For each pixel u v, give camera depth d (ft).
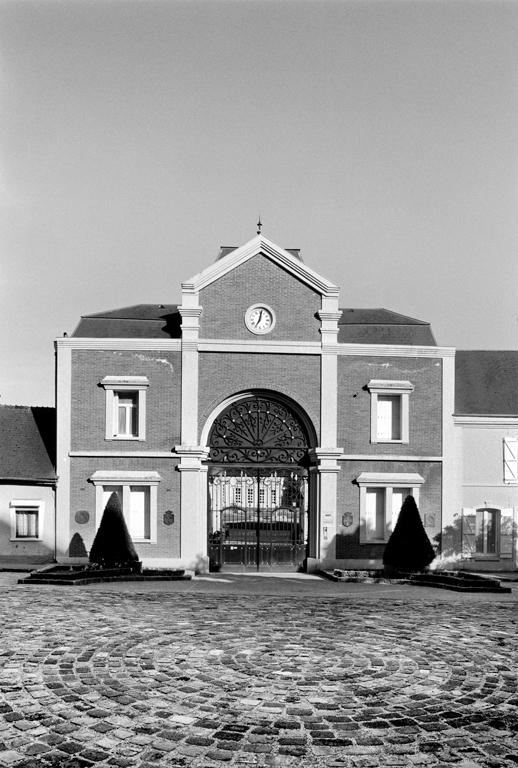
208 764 21.52
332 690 28.53
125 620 42.98
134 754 22.13
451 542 95.76
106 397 93.20
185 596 55.77
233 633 39.24
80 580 68.13
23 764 21.36
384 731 24.18
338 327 102.53
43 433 98.53
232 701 27.02
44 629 39.81
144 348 93.86
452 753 22.45
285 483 96.43
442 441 96.84
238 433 95.71
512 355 110.83
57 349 93.50
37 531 93.04
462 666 32.37
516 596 62.75
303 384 95.09
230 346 94.07
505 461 100.42
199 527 92.38
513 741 23.44
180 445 92.79
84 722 24.67
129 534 85.40
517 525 99.71
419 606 51.49
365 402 96.02
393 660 33.32
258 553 94.12
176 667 31.60
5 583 67.51
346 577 80.48
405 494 96.37
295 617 45.01
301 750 22.57
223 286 95.09
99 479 91.56
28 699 26.99
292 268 95.50
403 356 96.78
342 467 94.99
